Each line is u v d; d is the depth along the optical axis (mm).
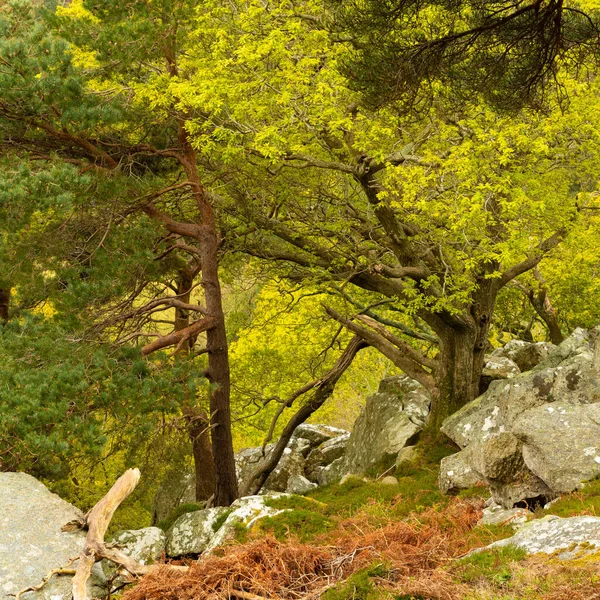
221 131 15461
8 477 8750
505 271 19188
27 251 15164
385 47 13016
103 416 14141
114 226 16250
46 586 7547
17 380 13453
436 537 8000
